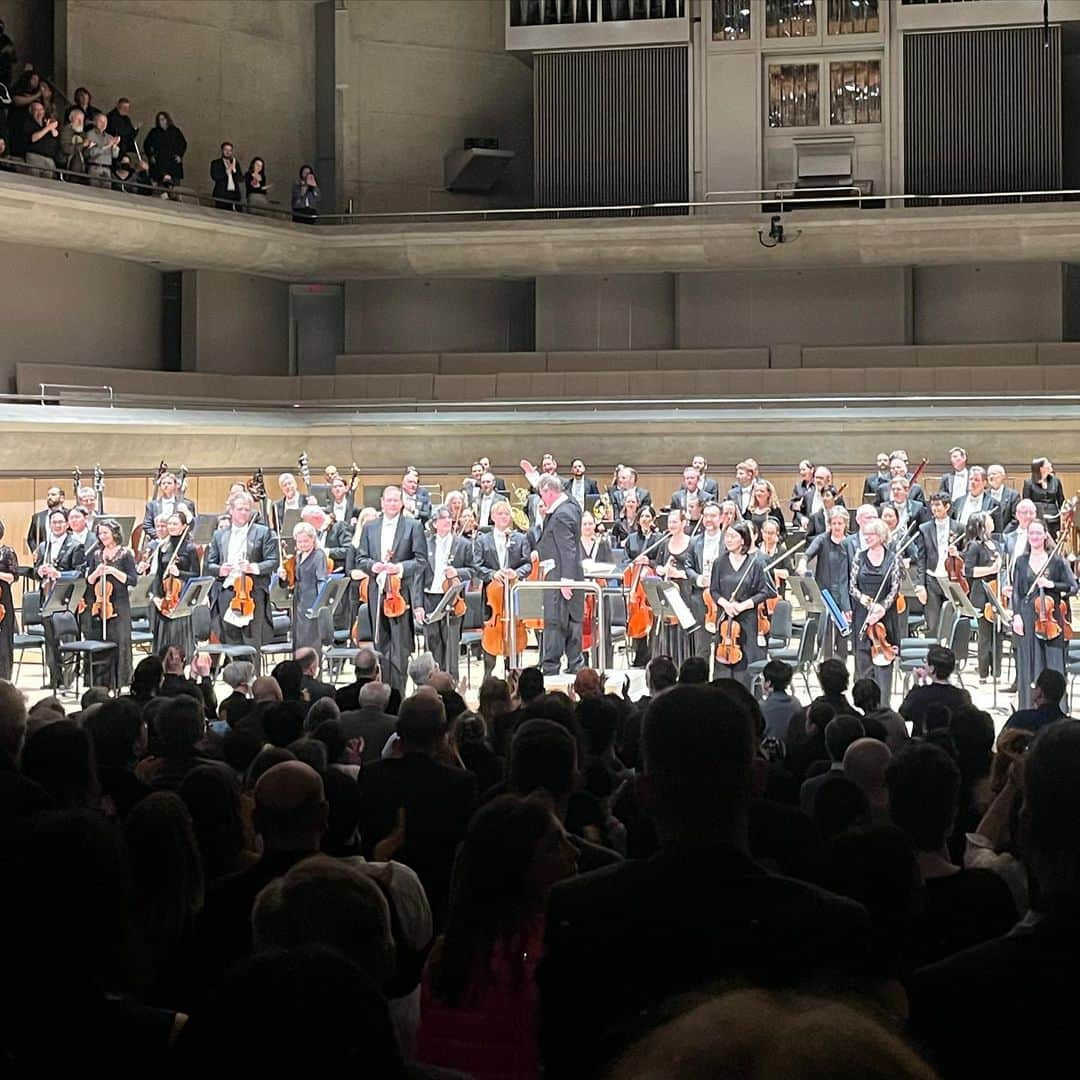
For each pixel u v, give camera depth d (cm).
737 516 1548
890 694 1394
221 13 2805
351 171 2917
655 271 2797
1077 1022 234
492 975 325
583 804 533
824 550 1452
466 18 2959
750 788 272
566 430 2625
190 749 641
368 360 2869
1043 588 1355
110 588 1516
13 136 2380
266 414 2630
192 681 966
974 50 2667
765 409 2605
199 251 2645
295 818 390
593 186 2817
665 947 253
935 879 399
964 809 630
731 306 2817
